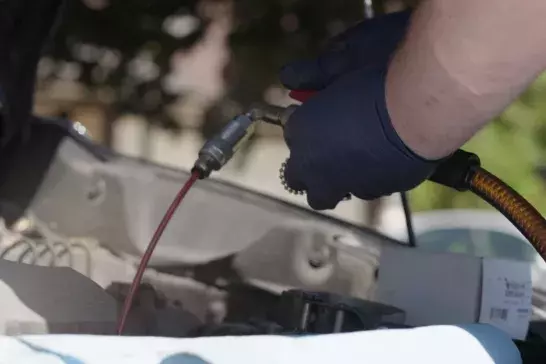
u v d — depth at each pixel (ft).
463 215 10.03
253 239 5.22
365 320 3.96
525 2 2.64
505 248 9.05
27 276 3.47
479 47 2.78
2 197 5.34
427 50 2.94
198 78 13.20
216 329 4.13
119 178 5.35
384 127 3.24
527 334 4.42
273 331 4.01
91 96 12.76
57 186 5.39
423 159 3.27
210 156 3.62
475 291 4.27
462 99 2.92
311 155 3.48
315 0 10.91
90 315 3.51
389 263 4.70
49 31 5.38
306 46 11.26
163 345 2.30
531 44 2.72
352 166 3.38
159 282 4.89
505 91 2.88
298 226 5.18
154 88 12.14
